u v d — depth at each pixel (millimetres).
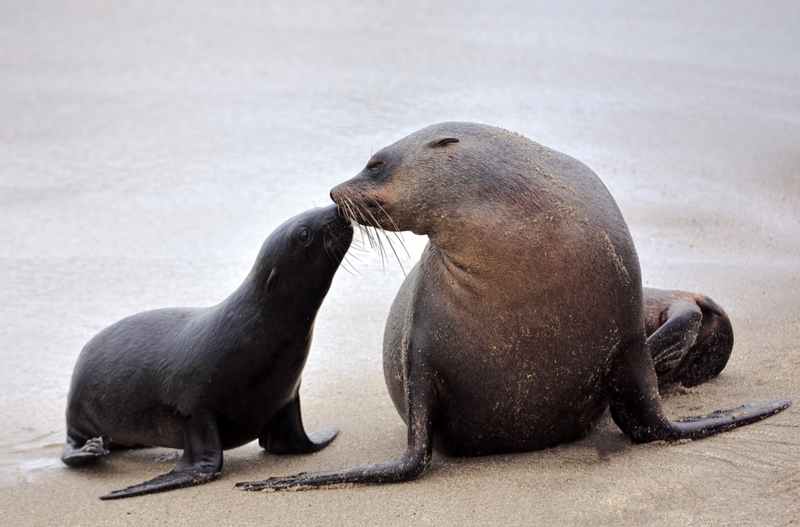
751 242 35219
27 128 54875
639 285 18328
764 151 48094
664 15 91750
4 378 27797
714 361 23047
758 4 97375
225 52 74625
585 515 16188
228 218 40531
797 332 25938
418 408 19078
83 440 23078
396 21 87125
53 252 37438
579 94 60969
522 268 17562
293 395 21766
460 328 18469
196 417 20797
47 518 18797
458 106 57406
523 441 19469
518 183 17828
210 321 21062
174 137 52719
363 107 57969
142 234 39125
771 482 16469
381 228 19141
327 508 17688
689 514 15719
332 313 31297
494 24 86188
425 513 17031
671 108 57469
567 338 17922
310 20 86938
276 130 53500
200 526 17500
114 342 22453
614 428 20312
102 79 66688
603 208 18156
